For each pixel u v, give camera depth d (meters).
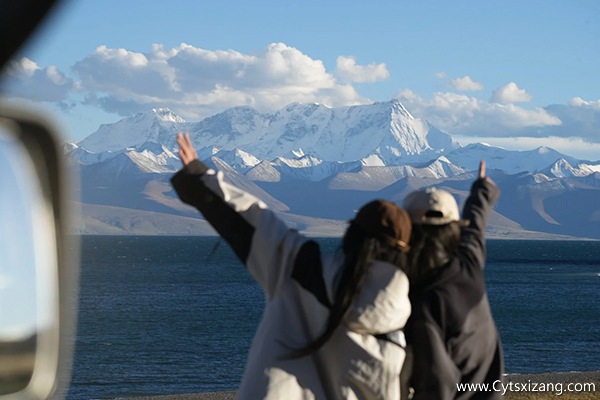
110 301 144.38
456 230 6.82
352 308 6.13
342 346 6.16
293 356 6.07
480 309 6.77
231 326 109.50
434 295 6.54
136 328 106.62
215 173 6.29
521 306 141.25
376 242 6.26
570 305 143.75
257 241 6.21
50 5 2.95
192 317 120.50
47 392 3.37
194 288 175.62
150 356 83.38
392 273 6.20
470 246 6.99
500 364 7.02
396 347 6.20
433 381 6.42
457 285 6.64
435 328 6.48
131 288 173.50
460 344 6.65
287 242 6.23
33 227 3.31
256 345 6.26
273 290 6.29
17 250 3.23
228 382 69.19
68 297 3.45
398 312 6.17
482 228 7.47
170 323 112.50
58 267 3.41
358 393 6.21
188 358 82.25
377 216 6.32
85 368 75.69
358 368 6.14
